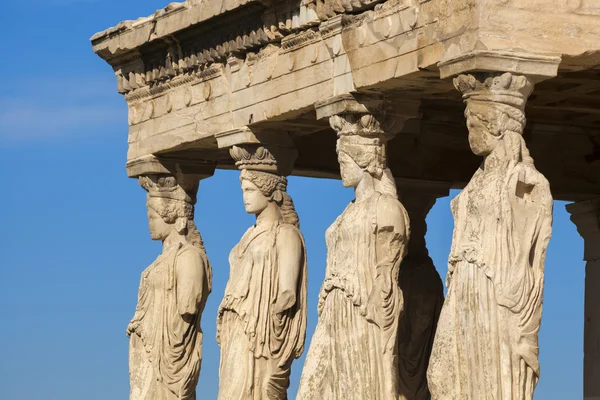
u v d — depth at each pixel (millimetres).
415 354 32969
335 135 34719
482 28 25844
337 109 28875
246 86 31531
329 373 28781
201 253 34531
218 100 32375
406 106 29000
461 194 26531
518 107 26078
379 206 28500
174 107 33781
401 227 28547
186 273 34000
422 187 34562
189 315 34156
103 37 35125
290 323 31719
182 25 32719
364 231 28531
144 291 34719
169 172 34688
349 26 28672
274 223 31812
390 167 34188
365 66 28281
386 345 28484
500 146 26031
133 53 34531
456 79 26312
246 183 31797
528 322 25656
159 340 34250
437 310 33375
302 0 29766
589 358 35688
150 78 34312
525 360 25578
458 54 26203
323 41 29422
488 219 25844
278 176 31938
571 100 31844
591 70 29375
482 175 26250
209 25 32156
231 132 31844
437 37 26734
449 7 26484
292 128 31703
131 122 35188
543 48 26125
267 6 30547
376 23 28078
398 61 27609
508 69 25906
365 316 28391
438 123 34156
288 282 31391
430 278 33562
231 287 31938
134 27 34219
